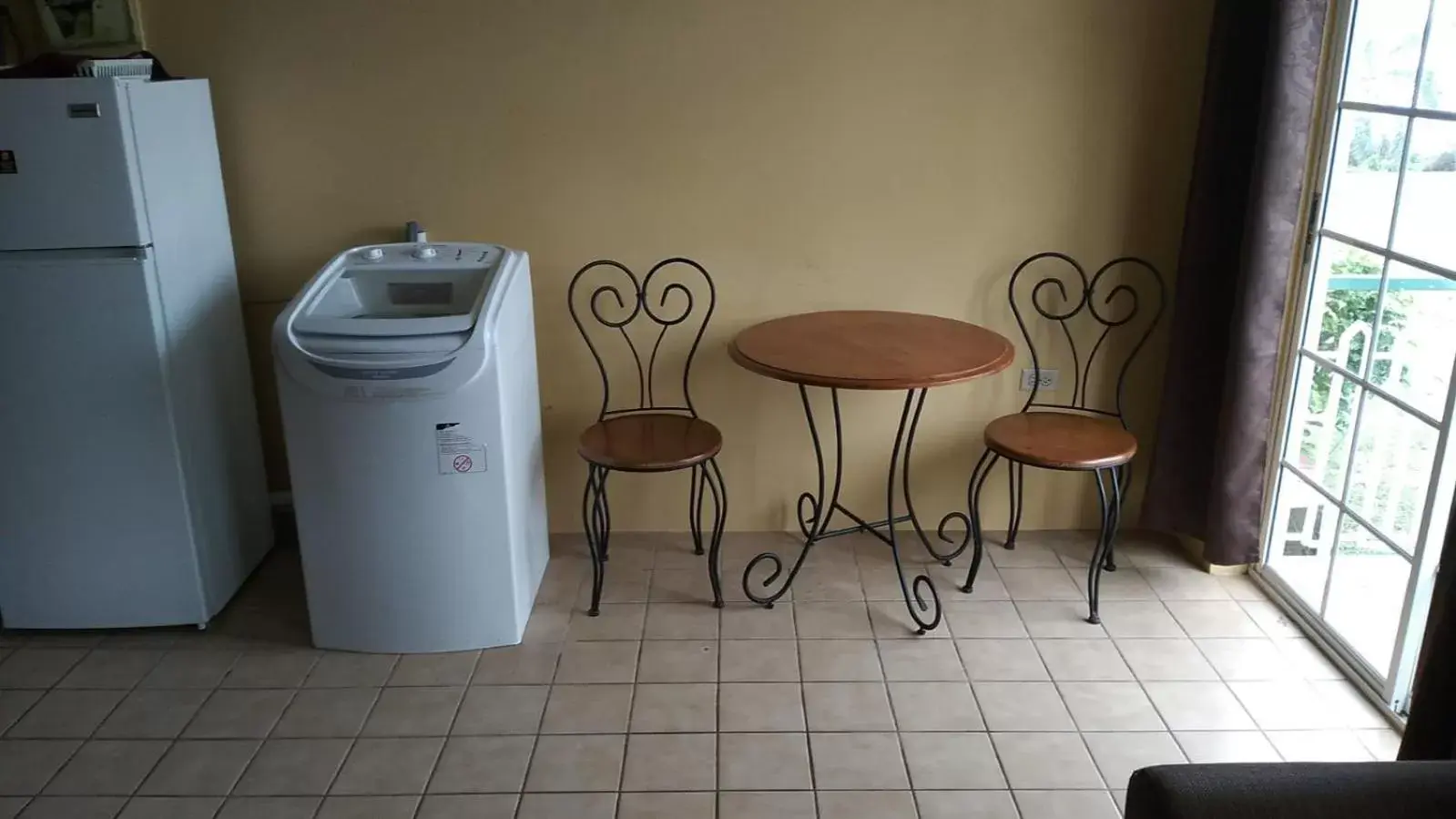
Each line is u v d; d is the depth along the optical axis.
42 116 2.41
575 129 3.05
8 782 2.30
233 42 2.96
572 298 3.18
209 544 2.89
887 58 2.99
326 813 2.20
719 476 2.92
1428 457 2.54
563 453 3.36
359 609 2.74
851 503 3.41
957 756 2.36
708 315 3.20
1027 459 2.79
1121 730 2.45
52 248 2.51
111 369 2.62
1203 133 2.85
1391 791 1.33
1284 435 2.96
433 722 2.49
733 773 2.31
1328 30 2.65
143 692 2.62
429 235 3.15
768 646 2.80
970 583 3.06
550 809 2.20
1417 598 2.35
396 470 2.58
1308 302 2.83
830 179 3.10
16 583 2.79
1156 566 3.23
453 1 2.94
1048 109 3.04
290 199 3.11
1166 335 3.23
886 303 3.22
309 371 2.48
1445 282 2.33
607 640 2.83
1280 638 2.83
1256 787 1.34
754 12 2.95
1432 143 2.32
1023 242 3.16
